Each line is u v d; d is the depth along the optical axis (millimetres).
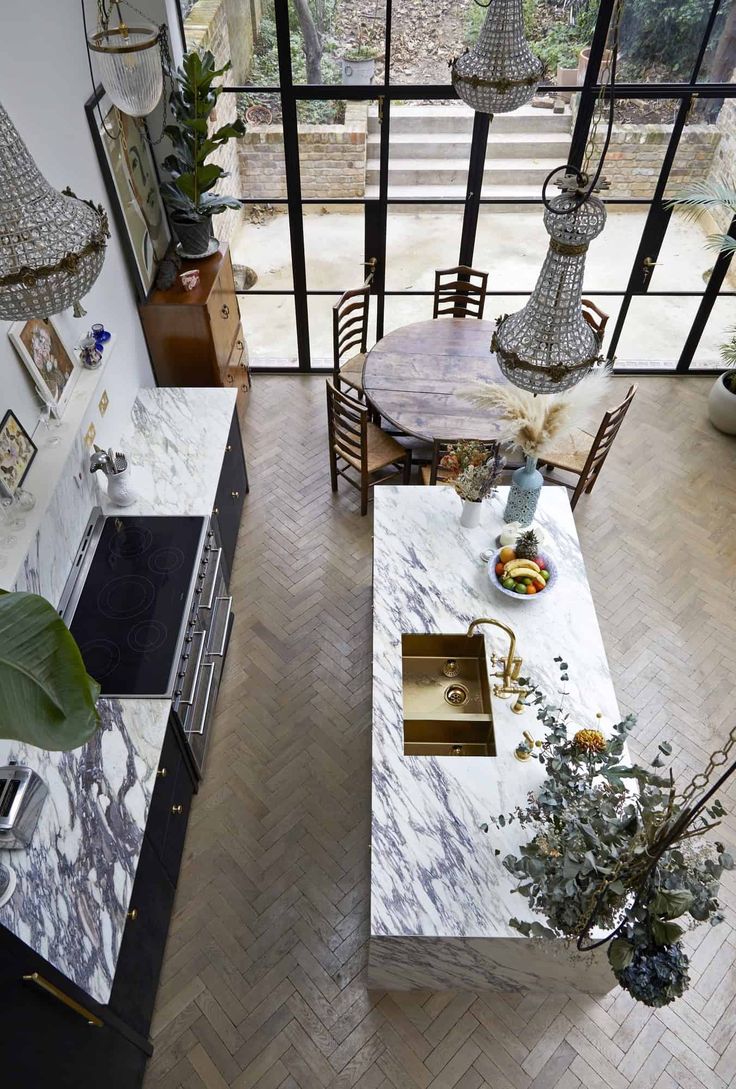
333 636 4285
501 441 3688
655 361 6012
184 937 3238
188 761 3473
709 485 5148
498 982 2979
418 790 2852
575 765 2457
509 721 3043
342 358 6051
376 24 4430
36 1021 2021
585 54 4539
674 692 4039
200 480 3967
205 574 3672
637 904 2006
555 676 3160
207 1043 2980
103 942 2404
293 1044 2979
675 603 4453
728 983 3121
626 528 4863
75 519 3477
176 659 3154
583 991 3035
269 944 3221
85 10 3639
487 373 4734
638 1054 2959
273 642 4258
